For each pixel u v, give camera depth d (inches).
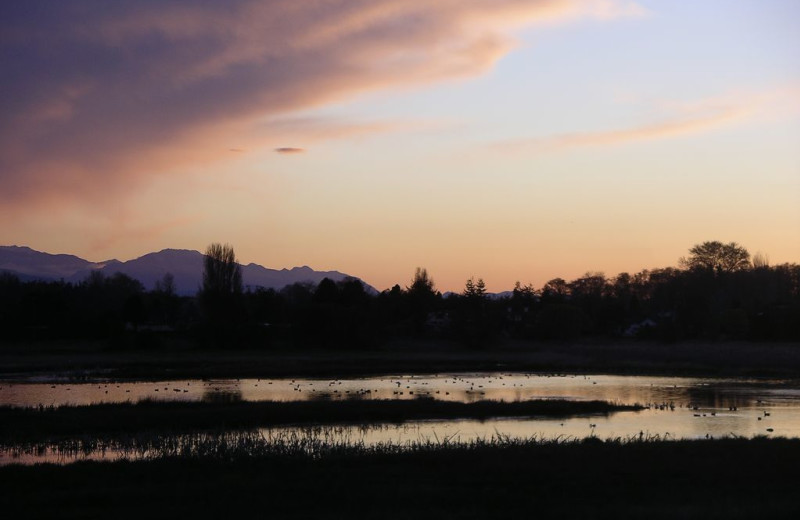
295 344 4857.3
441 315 6870.1
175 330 5541.3
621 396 2313.0
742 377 3088.1
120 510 757.9
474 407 1845.5
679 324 5561.0
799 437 1339.8
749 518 688.4
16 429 1503.4
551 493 821.2
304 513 735.1
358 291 5871.1
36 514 745.0
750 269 7175.2
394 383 2837.1
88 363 3811.5
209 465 1003.3
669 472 925.8
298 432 1470.2
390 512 730.2
